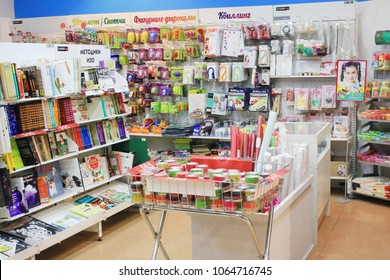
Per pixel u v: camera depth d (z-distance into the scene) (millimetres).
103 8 8086
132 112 7297
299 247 4160
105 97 5586
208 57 6867
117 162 5770
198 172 3113
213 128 6918
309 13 6516
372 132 6281
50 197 4750
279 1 6941
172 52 6949
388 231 5117
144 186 3121
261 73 6637
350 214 5715
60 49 5016
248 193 2848
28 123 4391
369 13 6512
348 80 6039
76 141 5090
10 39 8453
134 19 7430
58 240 4465
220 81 6699
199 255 3613
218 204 2918
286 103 6746
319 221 5246
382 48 6473
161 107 7102
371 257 4430
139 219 5715
